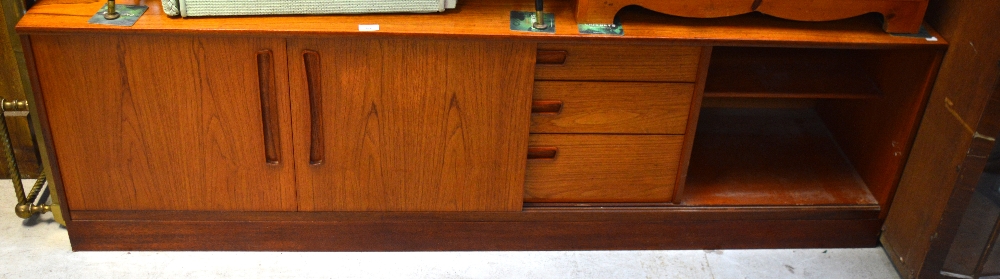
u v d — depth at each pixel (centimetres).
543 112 171
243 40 154
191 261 188
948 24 164
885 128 190
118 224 184
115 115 164
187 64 157
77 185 176
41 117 163
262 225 186
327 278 185
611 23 160
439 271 188
